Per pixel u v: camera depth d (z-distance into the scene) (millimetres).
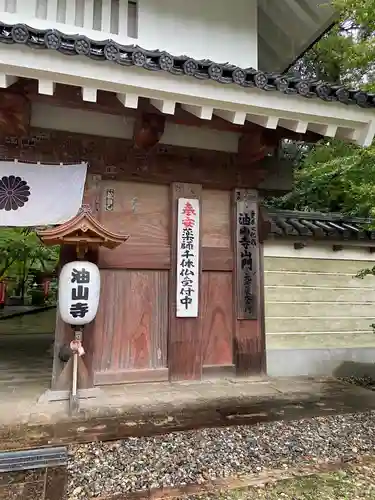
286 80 4402
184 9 5984
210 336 6121
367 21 5082
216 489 2914
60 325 5211
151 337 5785
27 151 5199
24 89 4422
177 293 5836
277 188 6465
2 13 5133
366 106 4723
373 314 7297
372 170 5887
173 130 5965
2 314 17922
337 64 10031
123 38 5641
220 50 6109
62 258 5254
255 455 3469
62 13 5434
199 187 6090
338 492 2900
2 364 7387
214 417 4414
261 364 6246
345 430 4082
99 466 3201
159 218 5965
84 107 4828
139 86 4016
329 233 6723
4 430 3938
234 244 6254
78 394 4828
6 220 4988
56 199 5156
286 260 6805
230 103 4367
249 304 6234
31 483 2949
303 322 6797
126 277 5738
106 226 5656
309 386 5840
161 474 3098
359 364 6777
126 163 5617
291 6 6359
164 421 4254
